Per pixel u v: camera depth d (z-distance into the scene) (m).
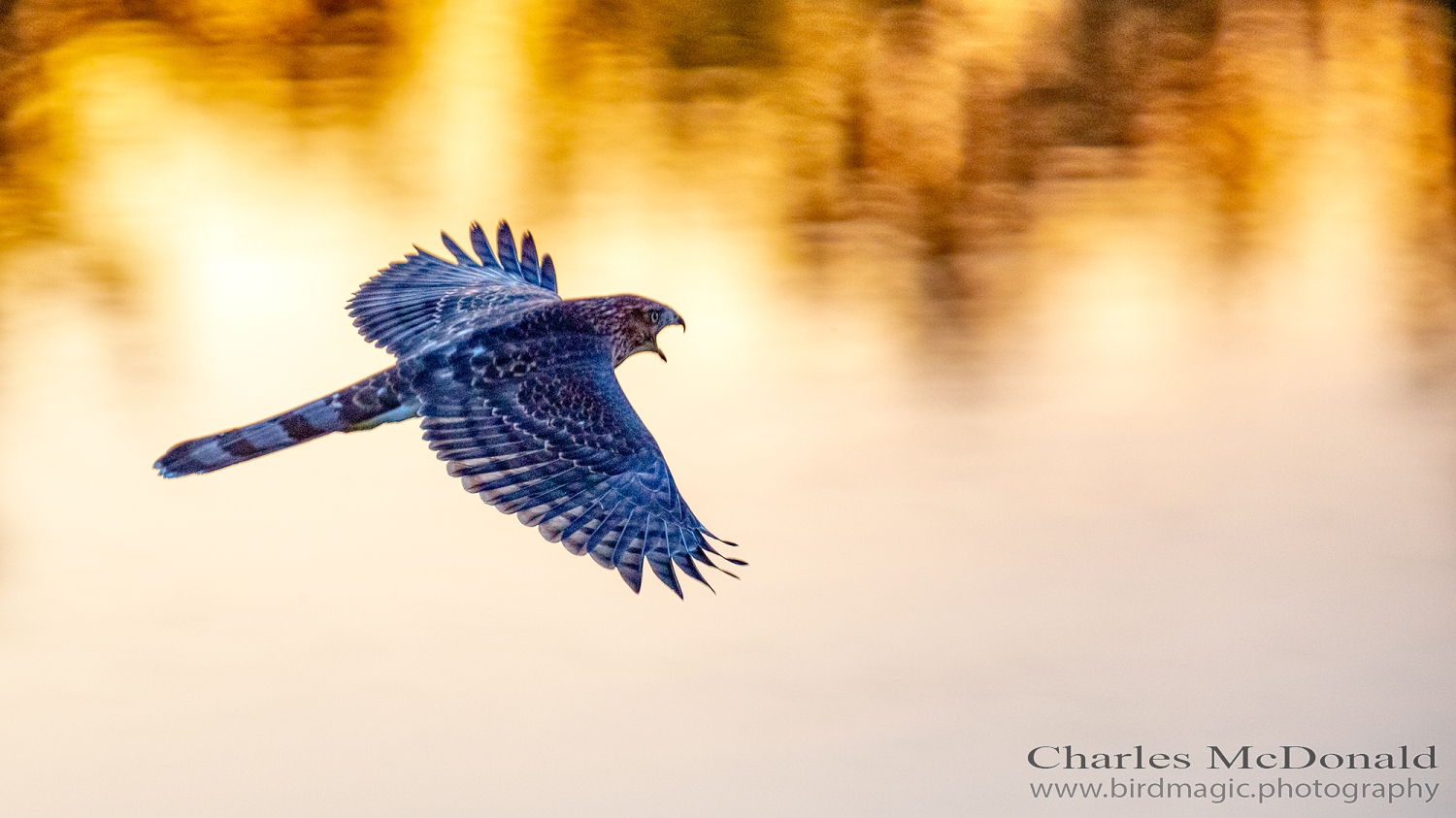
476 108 17.17
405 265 7.26
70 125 16.81
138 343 15.30
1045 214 17.58
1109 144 18.00
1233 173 18.08
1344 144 18.34
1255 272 17.44
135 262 16.27
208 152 16.92
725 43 17.53
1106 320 16.44
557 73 17.33
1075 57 18.06
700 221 17.05
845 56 17.58
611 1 17.47
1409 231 18.11
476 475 5.72
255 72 17.11
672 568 5.43
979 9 17.83
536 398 5.99
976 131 17.72
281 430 5.87
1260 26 18.34
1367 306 17.02
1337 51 18.50
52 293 15.91
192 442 5.79
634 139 17.28
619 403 6.07
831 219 17.28
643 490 5.68
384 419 5.98
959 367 15.45
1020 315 16.44
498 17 17.28
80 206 16.59
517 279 7.35
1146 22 18.23
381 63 17.20
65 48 16.95
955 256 17.22
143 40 17.03
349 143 17.06
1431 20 18.89
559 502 5.62
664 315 6.86
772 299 16.47
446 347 6.17
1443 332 16.61
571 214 17.06
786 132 17.41
